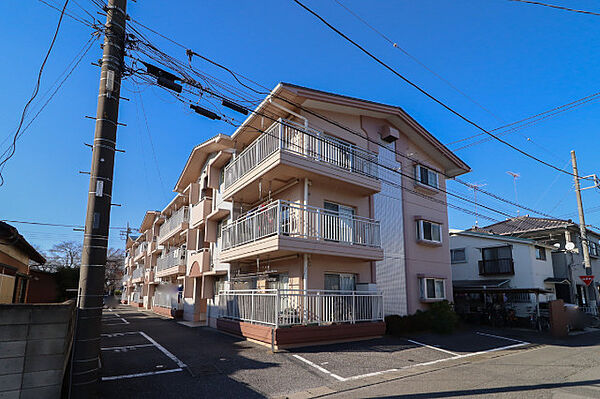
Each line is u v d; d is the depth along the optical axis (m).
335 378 6.73
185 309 18.89
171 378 6.48
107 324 15.96
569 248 19.28
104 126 5.41
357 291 10.63
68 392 4.77
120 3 5.83
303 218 10.65
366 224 11.63
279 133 10.57
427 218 14.68
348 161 12.03
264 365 7.42
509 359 8.77
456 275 20.97
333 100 11.94
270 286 11.69
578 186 17.11
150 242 29.59
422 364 8.05
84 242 5.06
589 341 12.02
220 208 14.82
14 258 10.19
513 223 24.84
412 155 15.31
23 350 4.27
